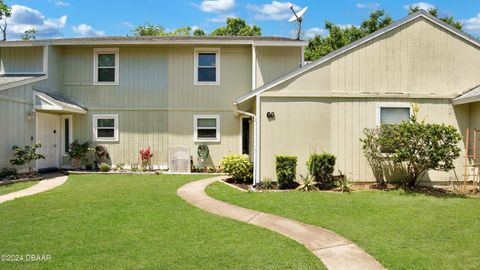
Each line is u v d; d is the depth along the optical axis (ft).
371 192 28.89
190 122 46.78
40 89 41.88
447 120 33.04
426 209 22.86
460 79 33.19
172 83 46.85
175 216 21.20
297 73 33.06
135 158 46.70
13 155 36.96
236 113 42.93
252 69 45.29
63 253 14.80
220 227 18.93
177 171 44.96
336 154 32.96
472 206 23.80
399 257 14.49
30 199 26.08
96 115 46.93
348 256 14.83
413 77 33.14
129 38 48.60
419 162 28.84
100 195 27.86
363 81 33.12
